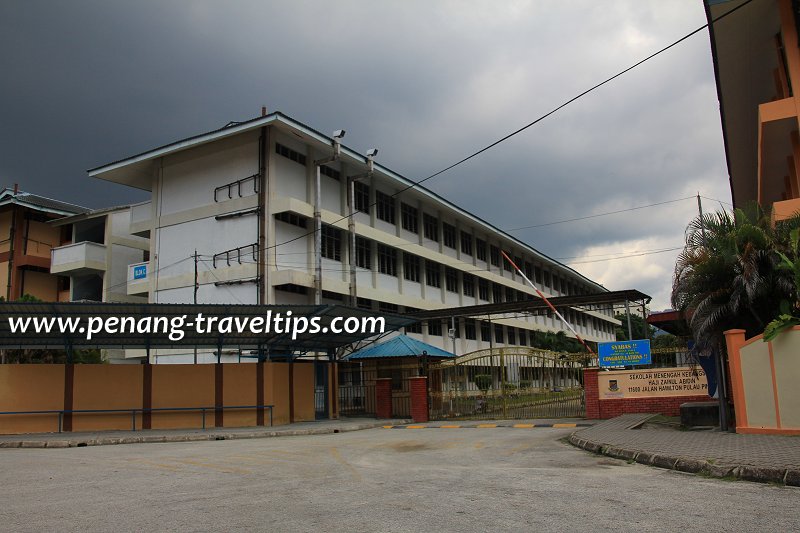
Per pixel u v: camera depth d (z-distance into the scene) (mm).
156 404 22781
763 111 17219
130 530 6574
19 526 6891
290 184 33125
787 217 15844
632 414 20734
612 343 21703
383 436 18984
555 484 8828
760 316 14117
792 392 12445
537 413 24609
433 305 44656
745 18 18016
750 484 8375
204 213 33531
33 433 21281
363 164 36031
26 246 42844
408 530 6238
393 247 41375
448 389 26547
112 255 40281
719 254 14109
